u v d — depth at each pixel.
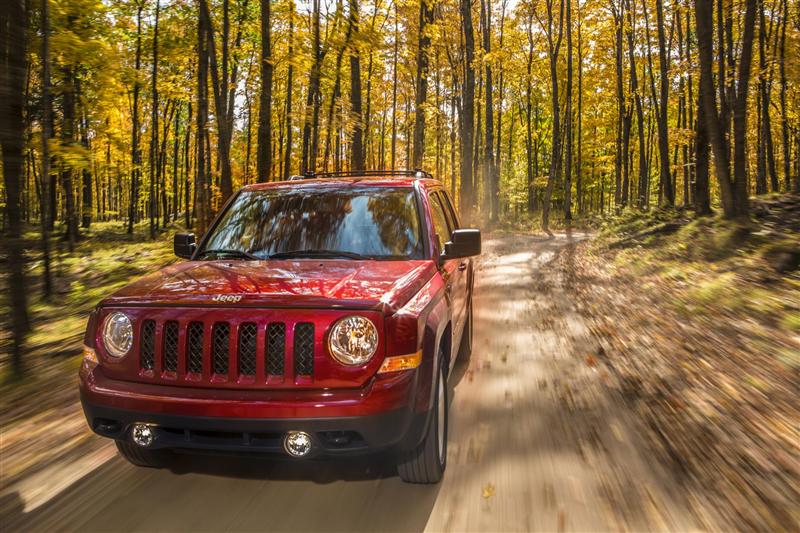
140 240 27.77
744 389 4.89
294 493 3.25
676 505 3.07
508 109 46.22
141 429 2.89
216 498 3.21
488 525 2.90
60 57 10.66
